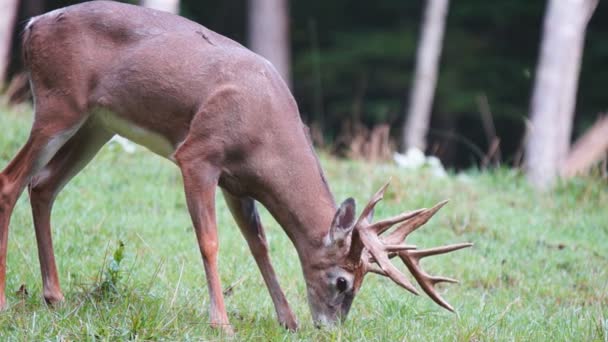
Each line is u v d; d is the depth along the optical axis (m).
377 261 9.02
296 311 10.70
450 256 13.52
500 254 13.74
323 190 9.67
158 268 10.23
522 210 16.41
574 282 12.90
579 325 10.49
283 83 9.73
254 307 10.55
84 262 11.28
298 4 37.50
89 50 9.60
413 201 15.91
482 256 13.64
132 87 9.49
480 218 15.38
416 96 29.61
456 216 15.27
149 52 9.49
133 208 14.04
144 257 11.73
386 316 10.67
